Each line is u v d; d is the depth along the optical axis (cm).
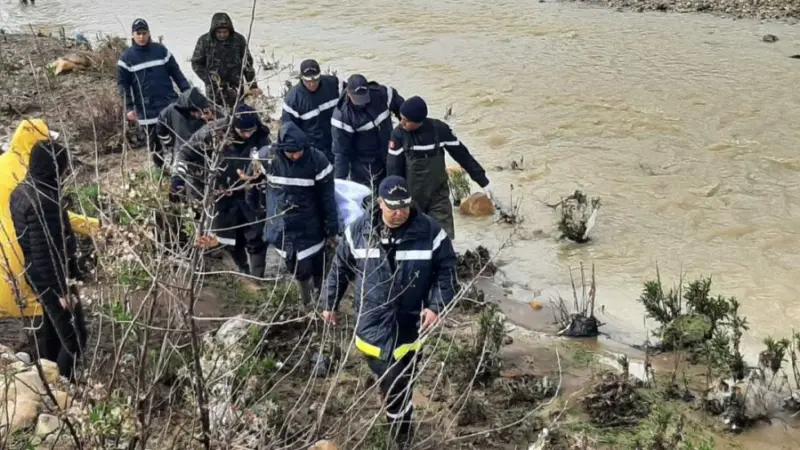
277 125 1066
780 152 998
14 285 428
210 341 533
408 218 510
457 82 1291
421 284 513
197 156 632
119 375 481
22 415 465
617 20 1577
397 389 516
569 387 608
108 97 1094
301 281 668
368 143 757
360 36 1557
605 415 572
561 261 802
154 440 449
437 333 638
